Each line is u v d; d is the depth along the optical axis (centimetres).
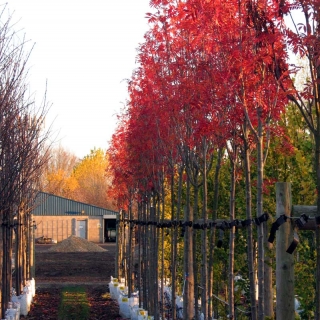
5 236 1520
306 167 893
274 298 989
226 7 705
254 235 1116
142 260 1861
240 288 1125
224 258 1176
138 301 1838
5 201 1220
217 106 746
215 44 724
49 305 2048
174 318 1226
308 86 534
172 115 1005
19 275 1872
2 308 1431
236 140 786
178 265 1672
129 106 1595
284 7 527
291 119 938
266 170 959
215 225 953
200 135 818
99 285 2620
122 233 2448
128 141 1427
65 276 2980
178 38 952
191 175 1058
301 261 793
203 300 988
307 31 519
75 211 6281
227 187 1272
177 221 1196
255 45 645
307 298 755
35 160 1606
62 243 4706
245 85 667
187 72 927
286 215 626
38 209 6212
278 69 579
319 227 533
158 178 1355
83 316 1703
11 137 1152
